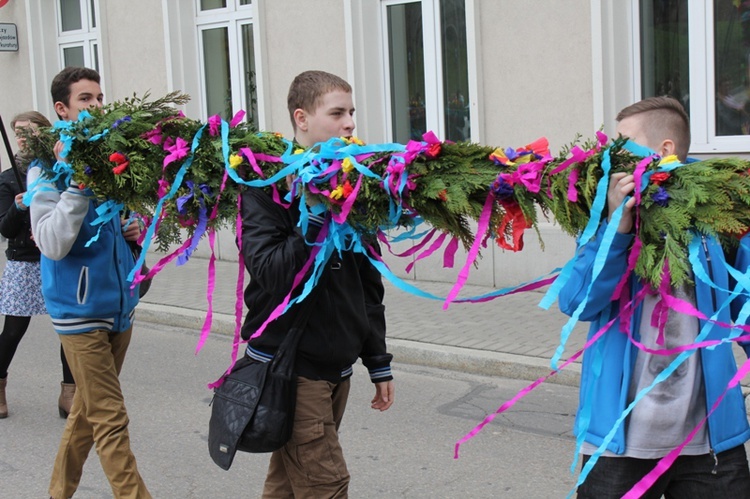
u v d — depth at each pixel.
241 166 2.76
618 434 2.33
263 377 2.65
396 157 2.49
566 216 2.30
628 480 2.36
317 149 2.64
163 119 2.95
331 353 2.69
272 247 2.57
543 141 2.46
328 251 2.59
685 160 2.53
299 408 2.67
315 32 9.10
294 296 2.65
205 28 10.45
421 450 4.53
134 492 3.39
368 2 8.74
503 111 7.91
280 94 9.52
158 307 7.88
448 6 8.41
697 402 2.33
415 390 5.57
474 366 5.89
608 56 7.24
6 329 5.09
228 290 8.52
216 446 2.68
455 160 2.45
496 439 4.65
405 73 8.80
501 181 2.36
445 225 2.51
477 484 4.09
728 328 2.24
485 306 7.26
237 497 4.02
